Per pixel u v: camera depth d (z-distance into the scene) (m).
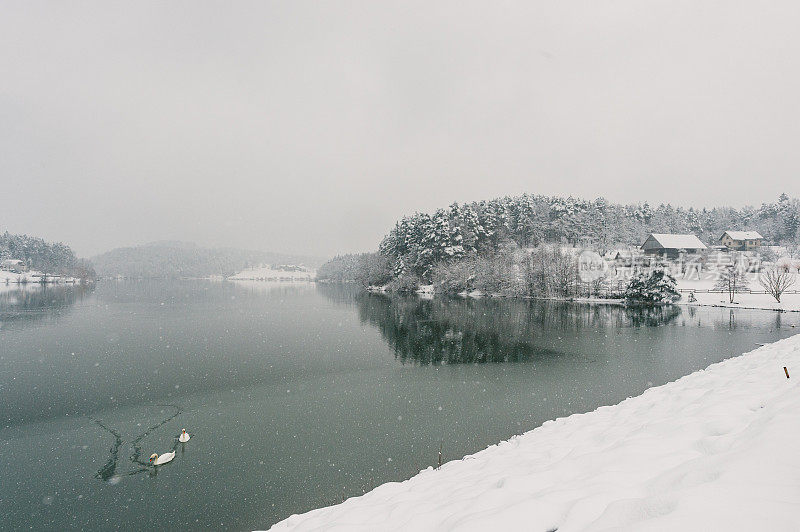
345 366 26.44
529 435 8.89
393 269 92.69
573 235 93.44
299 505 11.73
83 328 40.25
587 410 18.34
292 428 16.80
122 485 12.81
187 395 20.78
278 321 46.44
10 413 18.41
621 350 29.91
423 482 6.48
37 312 52.31
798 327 37.66
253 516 11.30
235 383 22.75
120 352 30.16
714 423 5.08
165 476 13.26
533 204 102.19
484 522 3.29
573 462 4.84
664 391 10.18
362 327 42.00
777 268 62.06
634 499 2.91
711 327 38.53
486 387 21.88
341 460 14.12
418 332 38.62
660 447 4.66
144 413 18.47
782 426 3.59
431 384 22.56
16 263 128.00
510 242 84.81
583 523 3.01
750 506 2.41
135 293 92.88
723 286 64.94
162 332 38.62
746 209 122.44
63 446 15.35
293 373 24.83
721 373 10.46
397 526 4.24
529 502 3.49
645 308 53.97
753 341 31.86
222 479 13.04
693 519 2.36
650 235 85.69
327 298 80.81
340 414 18.20
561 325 41.41
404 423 17.17
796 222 98.88
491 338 35.25
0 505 11.88
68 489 12.61
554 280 67.88
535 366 26.03
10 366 26.14
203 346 32.44
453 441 15.48
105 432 16.55
